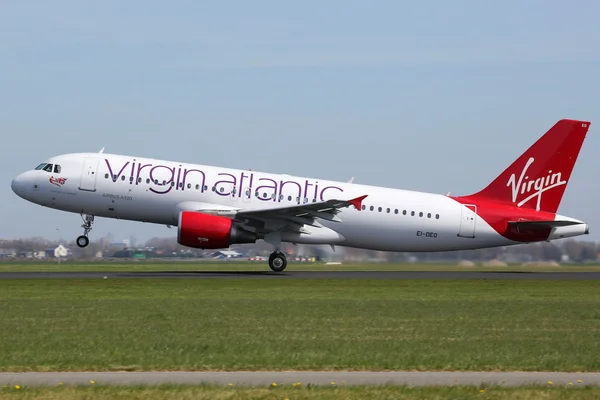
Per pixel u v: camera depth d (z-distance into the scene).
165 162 151.75
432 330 73.44
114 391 44.62
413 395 44.88
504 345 64.56
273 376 50.38
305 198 152.75
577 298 109.75
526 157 160.12
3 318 79.50
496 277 149.62
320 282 129.88
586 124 159.62
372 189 158.25
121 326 73.81
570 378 51.09
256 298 103.12
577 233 160.12
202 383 47.22
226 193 150.00
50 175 149.00
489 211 159.25
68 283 121.88
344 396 44.38
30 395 43.44
